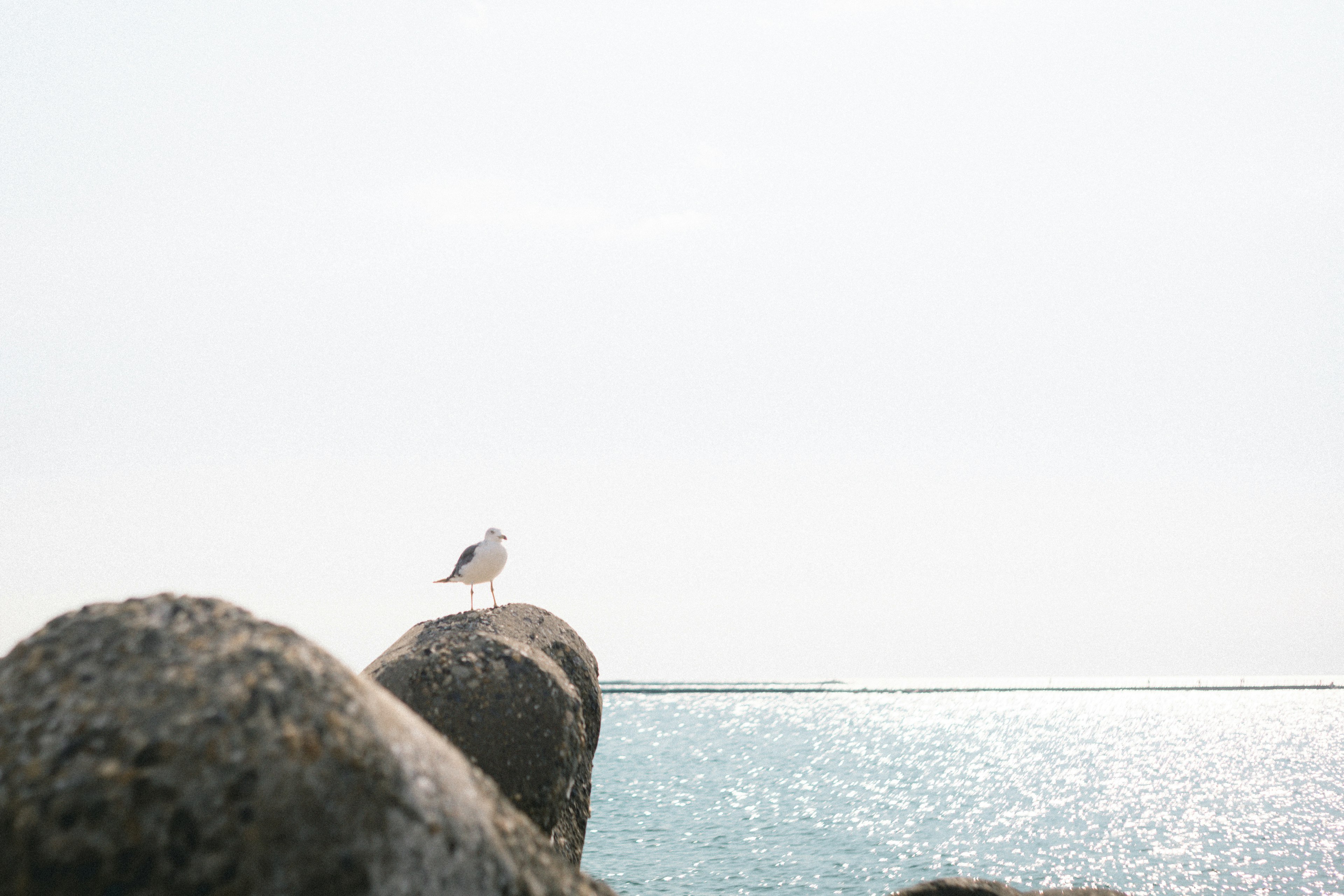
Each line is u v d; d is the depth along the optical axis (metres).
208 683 4.87
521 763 10.77
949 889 12.13
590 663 15.35
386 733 5.21
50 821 4.42
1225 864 36.31
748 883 31.33
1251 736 89.88
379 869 4.72
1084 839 40.94
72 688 4.86
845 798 51.31
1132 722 106.75
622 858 34.97
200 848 4.45
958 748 79.50
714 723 105.31
